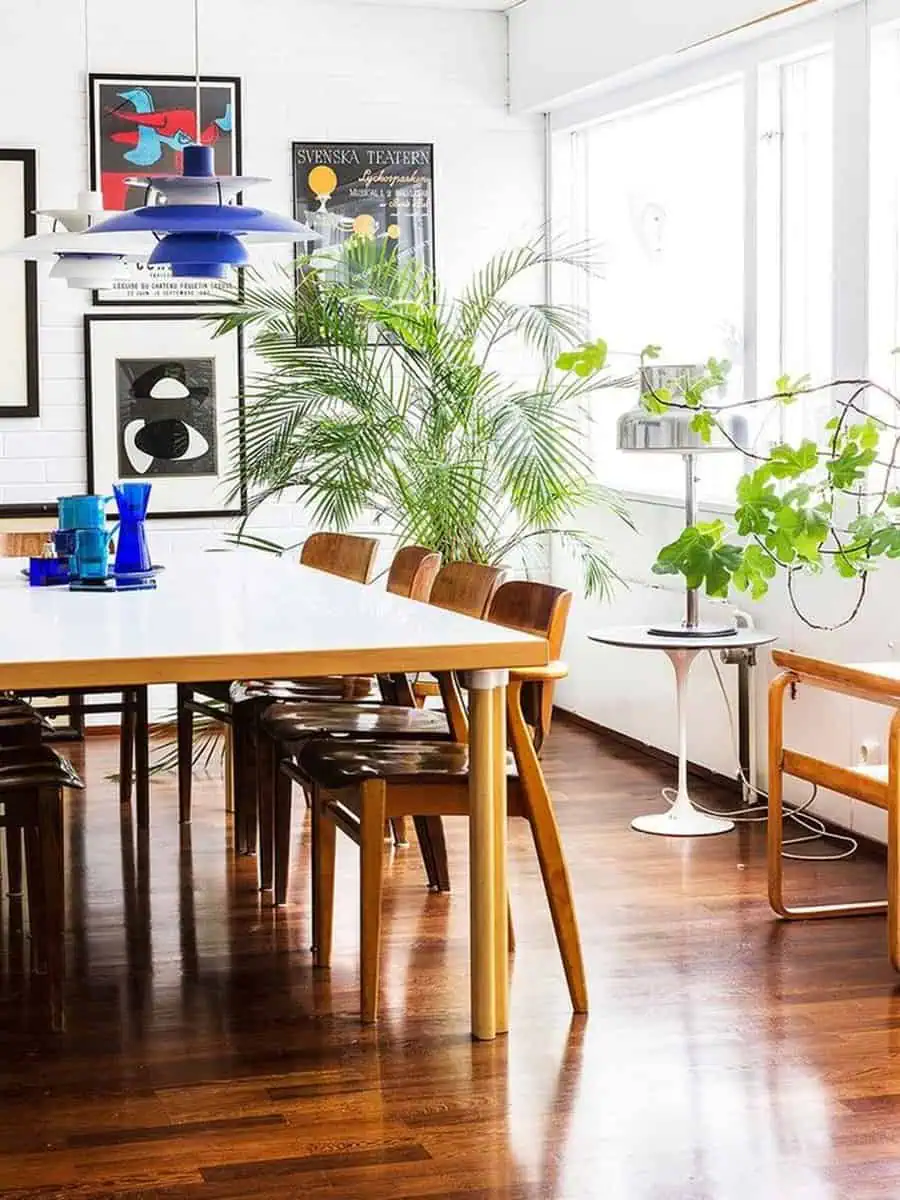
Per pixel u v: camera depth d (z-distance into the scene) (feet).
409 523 21.74
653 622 20.63
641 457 22.22
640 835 16.76
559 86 22.07
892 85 16.46
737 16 17.70
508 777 11.61
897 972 12.42
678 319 21.33
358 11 22.98
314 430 19.85
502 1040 11.09
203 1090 10.30
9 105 21.94
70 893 14.85
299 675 10.18
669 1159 9.26
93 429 22.57
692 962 12.71
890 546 8.31
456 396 20.03
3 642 10.54
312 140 22.94
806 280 18.40
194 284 22.70
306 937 13.46
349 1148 9.43
